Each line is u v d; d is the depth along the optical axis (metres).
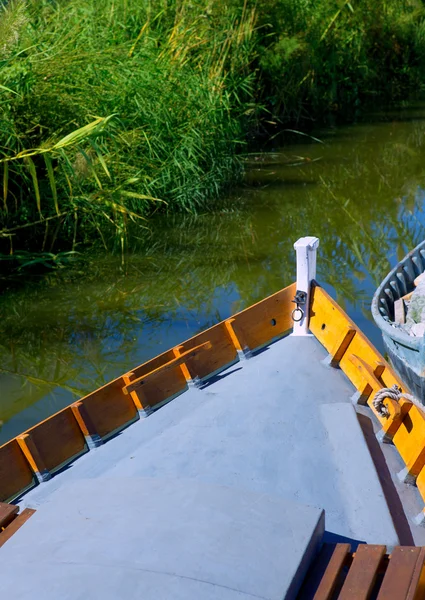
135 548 2.79
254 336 5.37
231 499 3.06
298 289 5.20
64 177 9.78
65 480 4.13
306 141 16.12
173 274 9.22
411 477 4.03
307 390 4.61
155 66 11.57
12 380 6.83
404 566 2.90
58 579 2.68
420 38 21.48
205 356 5.09
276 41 16.83
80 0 12.25
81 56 10.18
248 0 16.09
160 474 3.86
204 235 10.60
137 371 4.82
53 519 3.07
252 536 2.87
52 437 4.31
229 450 4.00
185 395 4.80
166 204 11.37
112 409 4.62
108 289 8.79
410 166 14.29
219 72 13.27
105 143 10.59
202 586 2.62
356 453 3.98
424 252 8.28
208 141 12.25
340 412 4.30
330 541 3.47
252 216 11.39
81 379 6.82
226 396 4.54
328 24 18.50
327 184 13.09
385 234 10.79
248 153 14.83
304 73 17.31
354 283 8.94
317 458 3.97
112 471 3.97
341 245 10.33
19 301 8.47
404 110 19.14
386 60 21.39
